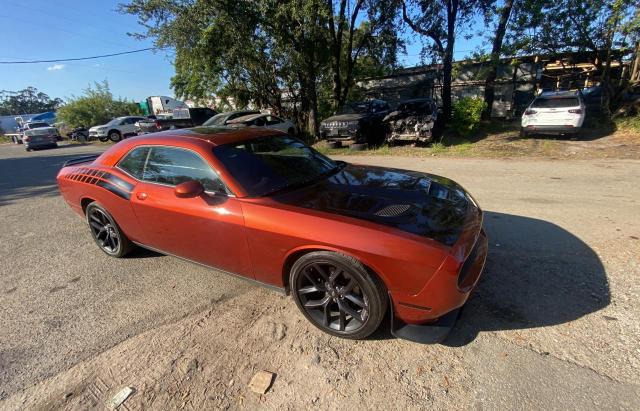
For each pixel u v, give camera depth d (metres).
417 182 2.97
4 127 49.22
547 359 2.08
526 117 10.68
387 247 2.07
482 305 2.63
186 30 12.41
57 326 2.76
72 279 3.51
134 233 3.51
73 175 3.97
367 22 15.38
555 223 4.05
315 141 14.87
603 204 4.65
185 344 2.46
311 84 14.96
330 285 2.38
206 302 2.96
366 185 2.88
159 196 3.05
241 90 17.73
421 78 19.64
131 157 3.46
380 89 20.86
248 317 2.72
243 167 2.85
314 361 2.23
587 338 2.22
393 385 2.00
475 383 1.96
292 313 2.74
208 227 2.75
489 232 3.93
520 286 2.83
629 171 6.62
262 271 2.64
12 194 7.89
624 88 12.23
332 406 1.89
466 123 12.26
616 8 10.57
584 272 2.96
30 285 3.44
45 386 2.16
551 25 12.20
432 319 2.17
